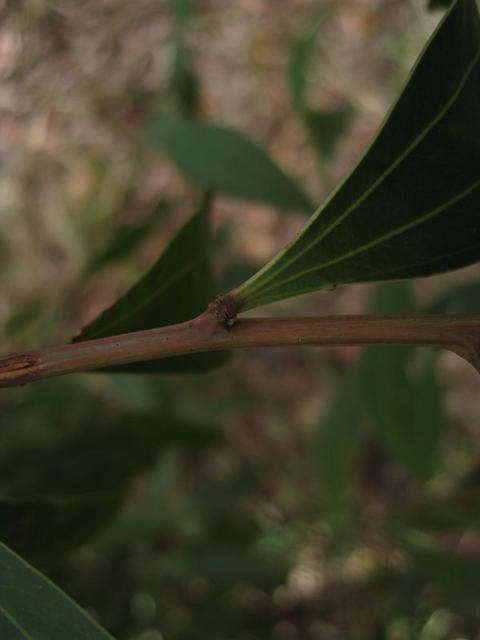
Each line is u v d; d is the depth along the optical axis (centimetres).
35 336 57
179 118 43
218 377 68
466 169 19
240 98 82
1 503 24
